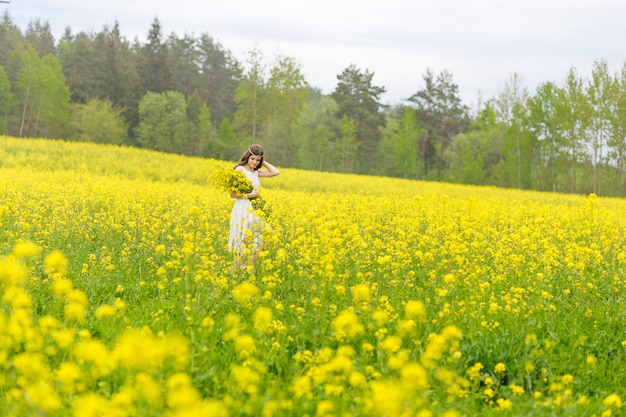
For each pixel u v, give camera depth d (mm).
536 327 6012
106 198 15445
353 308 5766
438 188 34938
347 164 82000
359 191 28500
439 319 5859
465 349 5281
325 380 4242
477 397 4539
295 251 8531
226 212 13188
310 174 38281
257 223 8695
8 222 10750
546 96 63812
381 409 3352
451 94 89250
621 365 5496
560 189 66125
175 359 4066
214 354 4727
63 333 4074
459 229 12797
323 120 87062
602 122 56656
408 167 77750
